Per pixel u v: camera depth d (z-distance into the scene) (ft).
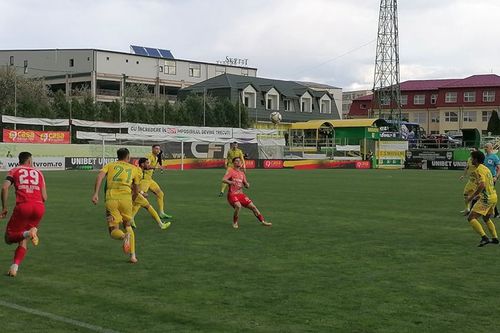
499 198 70.59
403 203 63.10
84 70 276.62
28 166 29.07
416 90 325.83
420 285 26.05
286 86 256.93
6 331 19.60
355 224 46.21
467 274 28.30
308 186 89.81
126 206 31.48
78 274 28.19
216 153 168.35
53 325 20.25
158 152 56.59
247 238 39.29
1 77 207.92
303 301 23.40
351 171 152.76
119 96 268.41
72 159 143.13
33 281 26.71
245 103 237.66
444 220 48.85
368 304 22.98
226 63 336.90
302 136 209.97
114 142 153.38
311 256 32.83
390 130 225.35
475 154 36.78
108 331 19.61
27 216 28.12
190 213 53.36
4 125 136.98
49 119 139.74
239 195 44.24
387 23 270.67
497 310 22.18
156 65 296.30
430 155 175.83
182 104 188.96
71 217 50.08
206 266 30.14
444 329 19.93
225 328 20.01
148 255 33.19
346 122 201.05
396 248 35.42
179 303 23.08
